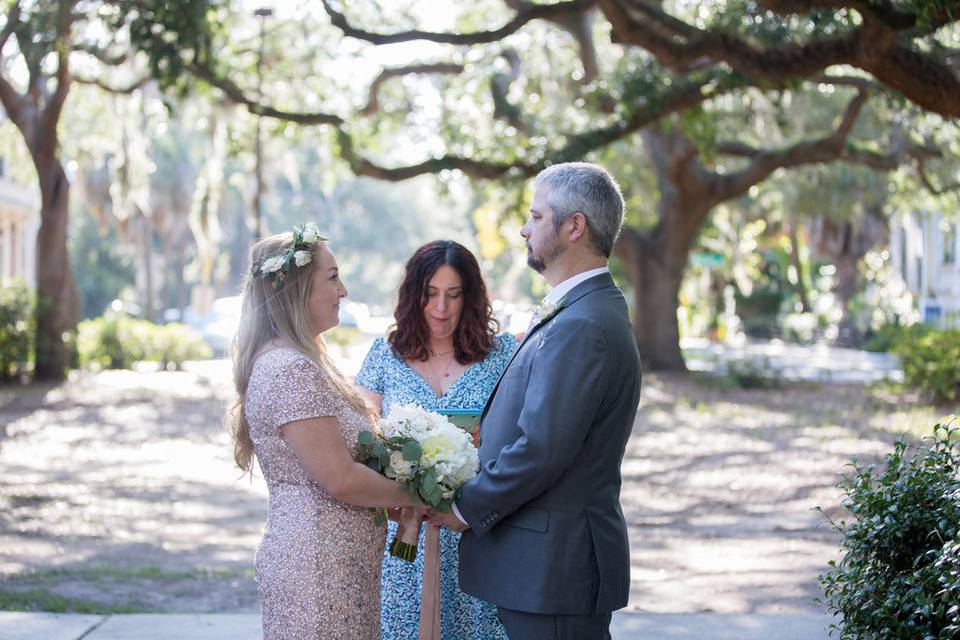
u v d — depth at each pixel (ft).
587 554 11.05
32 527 28.32
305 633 10.95
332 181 79.77
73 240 184.03
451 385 14.76
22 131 69.77
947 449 13.85
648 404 59.06
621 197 11.64
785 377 77.71
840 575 13.66
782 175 88.69
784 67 31.35
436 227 234.79
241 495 33.96
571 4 40.45
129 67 70.13
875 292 140.56
